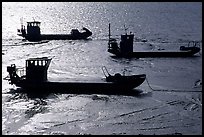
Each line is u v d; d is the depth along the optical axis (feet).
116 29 623.36
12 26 626.23
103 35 529.04
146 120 181.57
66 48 397.60
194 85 247.29
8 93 221.66
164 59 340.59
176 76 273.75
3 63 304.09
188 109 197.67
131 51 348.18
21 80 228.43
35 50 378.32
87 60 333.42
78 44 428.97
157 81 257.55
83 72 282.77
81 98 215.10
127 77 228.63
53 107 199.41
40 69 228.84
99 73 281.13
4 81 246.06
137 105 203.72
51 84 227.40
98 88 227.40
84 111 193.67
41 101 208.95
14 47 389.19
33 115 186.50
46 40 448.65
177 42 453.99
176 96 220.84
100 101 210.38
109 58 344.49
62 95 220.64
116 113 191.01
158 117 185.78
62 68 294.87
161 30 595.06
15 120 179.73
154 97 218.38
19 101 208.13
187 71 291.79
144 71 290.35
